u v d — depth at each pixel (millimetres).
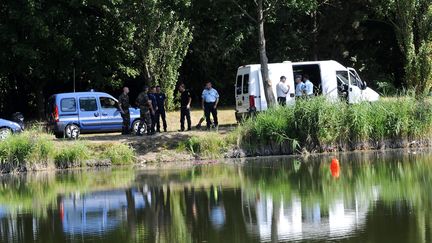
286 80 59656
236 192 36000
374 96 61500
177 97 77500
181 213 31297
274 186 37438
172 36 72688
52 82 80250
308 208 31031
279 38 83750
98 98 59000
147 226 28891
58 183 42375
